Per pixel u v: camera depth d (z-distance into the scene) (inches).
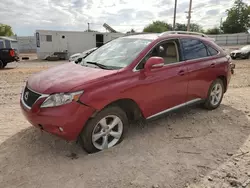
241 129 163.2
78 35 909.8
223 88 209.8
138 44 152.8
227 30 2330.2
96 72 128.6
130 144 137.5
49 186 100.1
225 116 188.7
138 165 116.3
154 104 146.3
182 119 180.1
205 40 191.6
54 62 773.9
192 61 170.2
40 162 117.9
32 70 501.0
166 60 154.3
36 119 115.9
